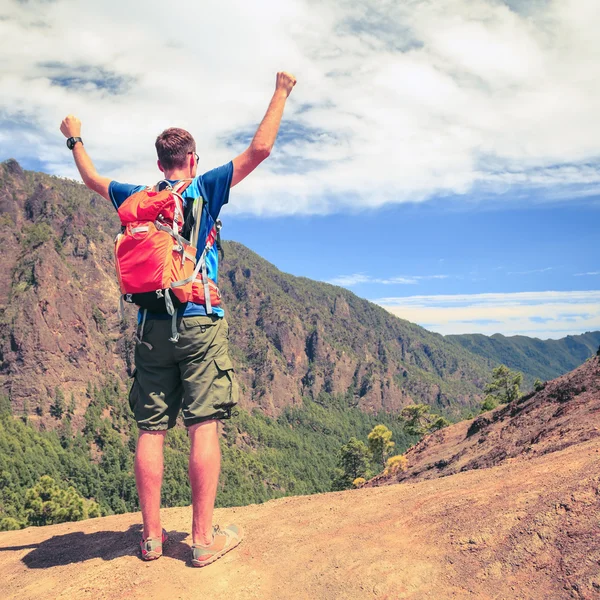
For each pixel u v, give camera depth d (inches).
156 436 134.3
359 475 3107.8
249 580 121.3
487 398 2893.7
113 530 171.5
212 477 129.0
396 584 114.3
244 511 183.2
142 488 132.7
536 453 384.2
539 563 111.3
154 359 130.4
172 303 121.9
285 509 175.6
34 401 7347.4
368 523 146.6
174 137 136.0
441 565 118.6
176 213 123.7
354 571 120.5
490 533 123.7
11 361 7593.5
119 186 141.5
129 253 120.6
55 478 5895.7
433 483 177.6
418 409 3019.2
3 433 6279.5
